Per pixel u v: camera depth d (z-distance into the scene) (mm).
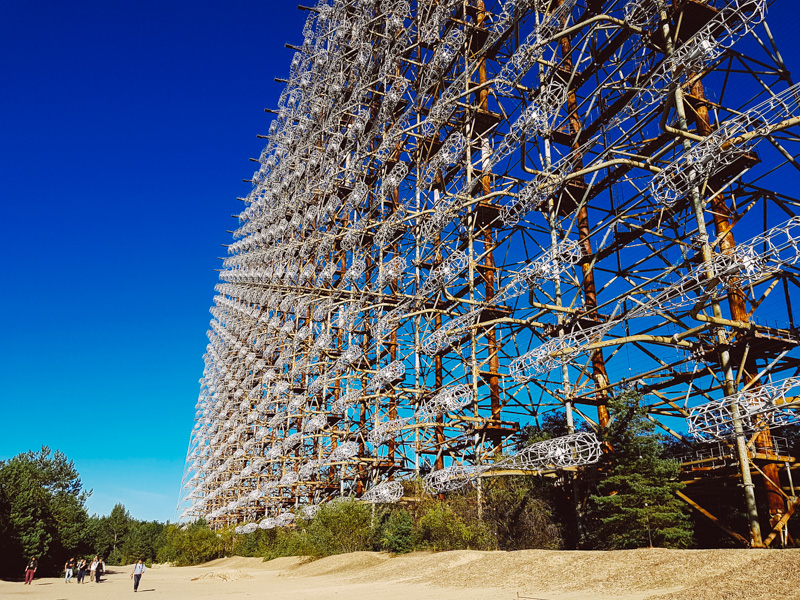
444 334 34094
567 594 16359
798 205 23375
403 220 41156
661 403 27000
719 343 22859
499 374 34156
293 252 68312
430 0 42812
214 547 74812
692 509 23859
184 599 26375
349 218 54094
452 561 24906
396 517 34594
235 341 92812
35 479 46812
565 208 33062
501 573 20734
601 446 25562
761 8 20016
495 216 34531
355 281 47562
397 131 43469
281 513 58375
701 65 22219
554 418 32062
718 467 22391
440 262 37812
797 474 23750
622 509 20844
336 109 59969
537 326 31828
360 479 45156
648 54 27438
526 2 31328
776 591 12297
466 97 38750
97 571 43906
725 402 19172
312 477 54188
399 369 37438
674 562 16562
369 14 53000
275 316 71312
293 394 60812
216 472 95812
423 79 41469
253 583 33906
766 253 17953
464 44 38031
